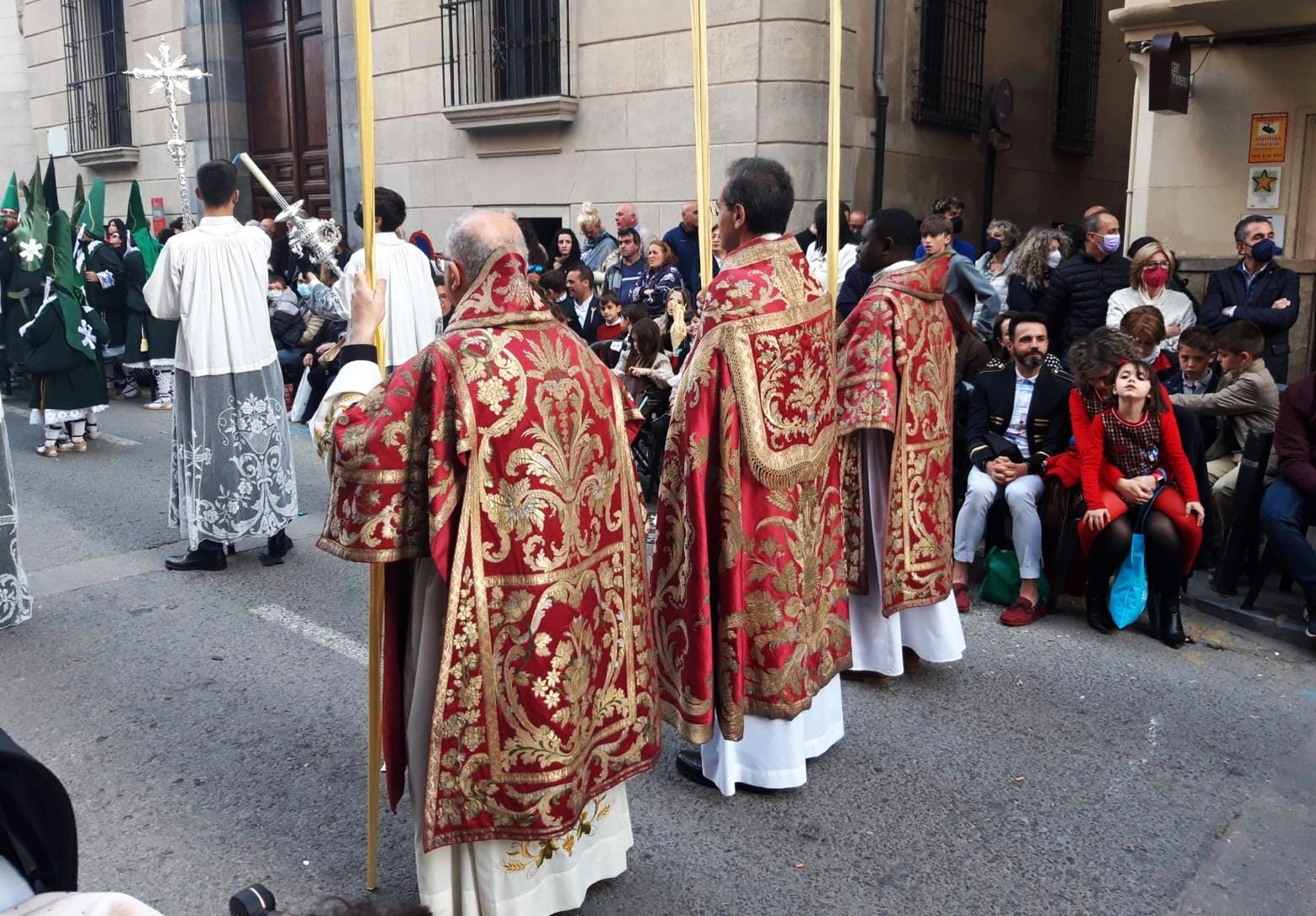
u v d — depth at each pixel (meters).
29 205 7.89
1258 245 6.01
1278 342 6.02
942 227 5.44
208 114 14.20
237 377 5.45
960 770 3.59
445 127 11.18
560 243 8.94
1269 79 7.01
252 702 4.11
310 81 13.38
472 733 2.46
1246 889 2.96
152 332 9.84
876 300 3.90
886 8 9.38
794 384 3.23
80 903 1.16
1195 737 3.81
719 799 3.42
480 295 2.50
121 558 5.81
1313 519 4.61
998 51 11.05
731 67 8.84
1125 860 3.08
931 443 4.00
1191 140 7.35
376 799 2.87
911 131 9.94
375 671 2.75
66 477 7.55
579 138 10.05
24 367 8.80
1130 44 7.42
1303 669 4.39
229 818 3.31
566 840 2.67
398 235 5.48
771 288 3.18
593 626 2.61
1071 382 5.04
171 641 4.70
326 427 2.55
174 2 14.44
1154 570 4.62
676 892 2.94
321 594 5.29
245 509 5.52
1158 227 7.57
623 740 2.74
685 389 3.22
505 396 2.43
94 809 3.36
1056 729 3.88
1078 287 6.48
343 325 8.52
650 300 7.64
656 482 6.72
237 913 1.17
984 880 2.99
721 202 3.30
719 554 3.21
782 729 3.36
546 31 10.19
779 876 3.01
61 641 4.71
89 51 16.14
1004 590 5.10
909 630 4.23
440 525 2.38
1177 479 4.62
